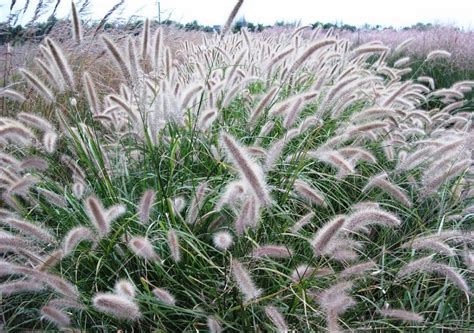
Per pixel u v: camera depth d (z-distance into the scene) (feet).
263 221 9.53
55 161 11.89
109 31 24.07
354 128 10.34
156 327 8.20
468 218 11.25
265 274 9.10
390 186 9.59
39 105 16.03
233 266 7.01
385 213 7.48
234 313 8.15
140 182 10.91
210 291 8.27
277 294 8.38
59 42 20.48
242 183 7.77
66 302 7.69
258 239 9.50
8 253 10.18
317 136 13.41
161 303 7.93
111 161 11.60
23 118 10.42
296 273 8.04
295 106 10.03
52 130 10.77
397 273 8.43
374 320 8.06
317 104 15.38
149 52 12.08
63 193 10.71
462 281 7.76
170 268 8.77
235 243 9.20
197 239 8.66
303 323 7.88
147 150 11.27
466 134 11.76
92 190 10.43
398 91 13.08
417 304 8.80
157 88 12.36
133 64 10.71
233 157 7.22
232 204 8.73
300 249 9.89
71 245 7.70
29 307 9.44
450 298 8.86
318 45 11.93
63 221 9.86
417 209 11.06
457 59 33.99
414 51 40.70
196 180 10.55
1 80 17.52
